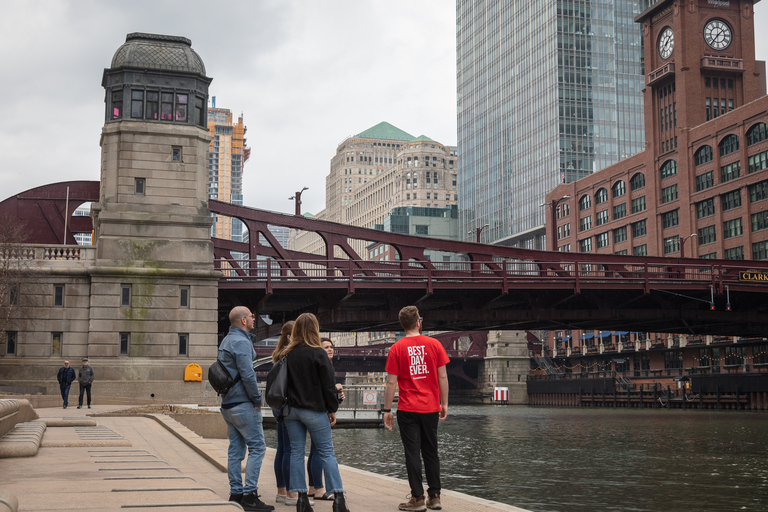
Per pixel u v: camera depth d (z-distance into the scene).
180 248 44.25
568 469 30.02
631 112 161.38
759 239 92.00
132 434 20.27
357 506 10.36
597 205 126.94
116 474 10.27
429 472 10.28
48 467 11.18
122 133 44.44
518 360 130.75
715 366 95.06
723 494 23.47
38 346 42.44
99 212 44.59
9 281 41.09
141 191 44.34
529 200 166.00
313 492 10.78
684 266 54.94
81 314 43.16
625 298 57.19
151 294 43.53
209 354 43.88
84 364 35.06
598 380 110.56
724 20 108.19
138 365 42.78
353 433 51.59
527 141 168.25
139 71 45.03
